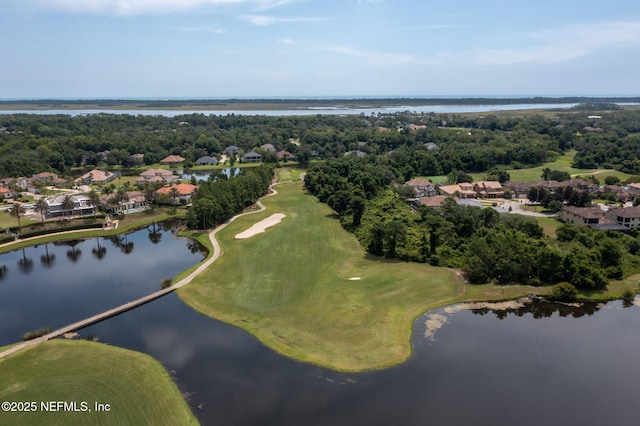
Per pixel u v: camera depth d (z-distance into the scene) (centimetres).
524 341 5844
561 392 4769
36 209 11194
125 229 11531
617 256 7812
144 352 5500
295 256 8919
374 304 6769
